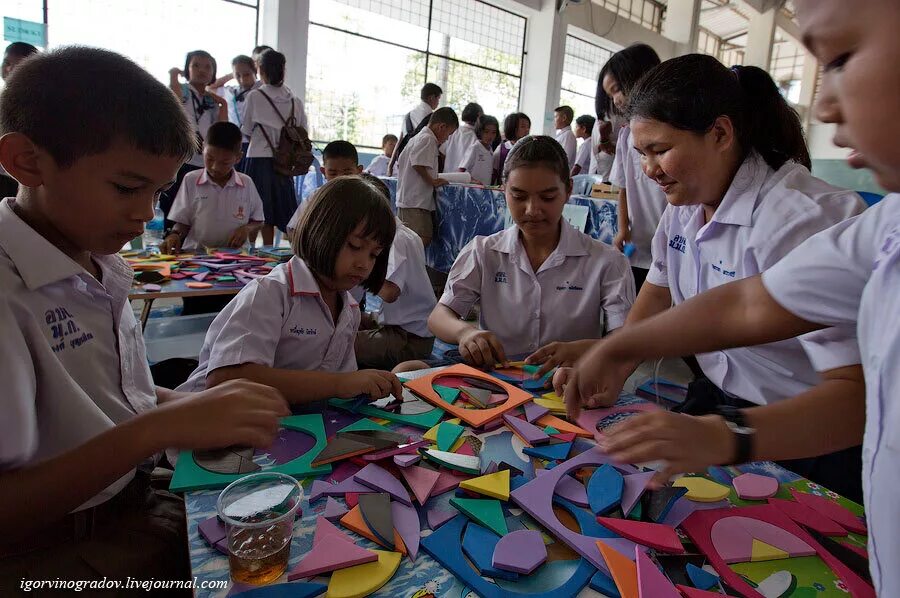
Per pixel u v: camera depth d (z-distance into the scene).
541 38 8.48
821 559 0.63
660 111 1.08
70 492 0.63
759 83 1.14
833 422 0.68
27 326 0.72
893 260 0.47
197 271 2.08
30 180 0.73
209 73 3.96
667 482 0.73
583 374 0.86
